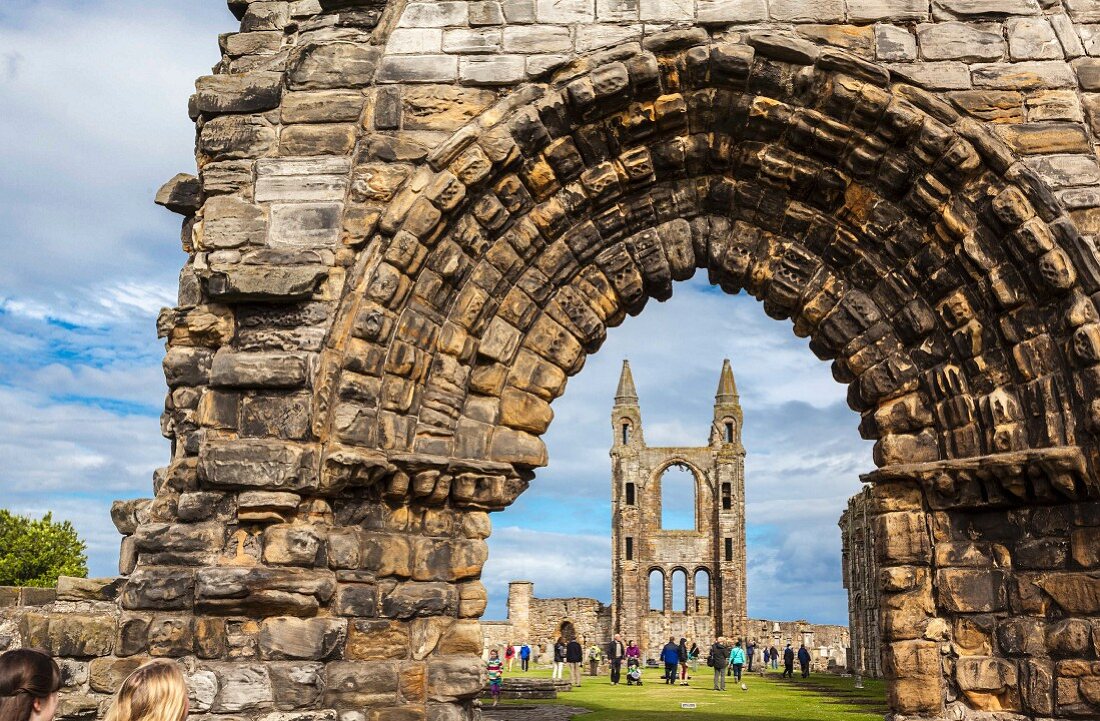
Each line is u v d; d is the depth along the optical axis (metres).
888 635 12.89
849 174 13.16
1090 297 11.97
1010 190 12.34
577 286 13.70
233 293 12.16
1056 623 12.20
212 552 11.83
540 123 12.78
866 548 48.34
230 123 12.91
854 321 13.43
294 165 12.74
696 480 95.06
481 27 13.12
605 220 13.62
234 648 11.62
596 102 12.78
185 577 11.71
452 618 12.73
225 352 12.23
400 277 12.58
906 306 13.24
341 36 13.19
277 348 12.20
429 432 12.95
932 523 12.98
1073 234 12.05
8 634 11.83
